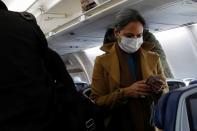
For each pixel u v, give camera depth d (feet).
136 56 5.79
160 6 8.02
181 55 13.23
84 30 11.51
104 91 5.80
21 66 2.85
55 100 3.19
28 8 16.38
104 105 5.50
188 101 3.33
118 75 5.56
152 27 11.77
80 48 17.92
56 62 3.59
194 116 3.30
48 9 16.52
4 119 2.60
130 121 5.42
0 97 2.66
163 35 13.52
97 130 4.38
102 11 8.82
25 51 2.96
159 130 3.74
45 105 2.97
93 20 9.66
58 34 12.67
